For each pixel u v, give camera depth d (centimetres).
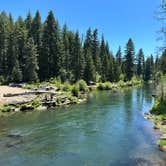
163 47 2853
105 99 4734
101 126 2528
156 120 2797
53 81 6644
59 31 7619
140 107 3812
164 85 3731
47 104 3672
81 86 6169
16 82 6162
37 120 2766
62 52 7319
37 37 7219
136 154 1716
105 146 1891
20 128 2397
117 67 9394
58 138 2088
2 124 2552
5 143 1927
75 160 1605
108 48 10131
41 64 6962
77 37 7900
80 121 2752
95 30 9381
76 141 2016
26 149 1802
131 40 10450
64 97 4088
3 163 1538
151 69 12231
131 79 10269
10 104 3353
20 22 7394
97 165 1525
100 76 8694
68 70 7369
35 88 5103
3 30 6850
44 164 1533
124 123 2675
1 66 6562
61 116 3006
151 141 2020
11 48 6538
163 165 1523
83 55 7906
